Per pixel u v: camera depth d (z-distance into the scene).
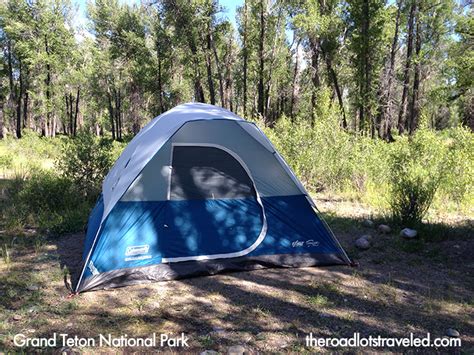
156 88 33.41
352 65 24.97
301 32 25.02
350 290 4.22
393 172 9.01
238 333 3.33
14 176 10.62
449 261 5.05
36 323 3.41
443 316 3.68
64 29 33.59
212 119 4.72
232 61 34.34
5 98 42.91
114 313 3.64
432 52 26.11
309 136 10.69
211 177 4.79
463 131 10.52
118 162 5.97
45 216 6.82
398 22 23.14
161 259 4.46
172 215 4.57
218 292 4.13
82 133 8.59
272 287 4.28
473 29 19.17
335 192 9.73
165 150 4.65
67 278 4.39
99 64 37.72
